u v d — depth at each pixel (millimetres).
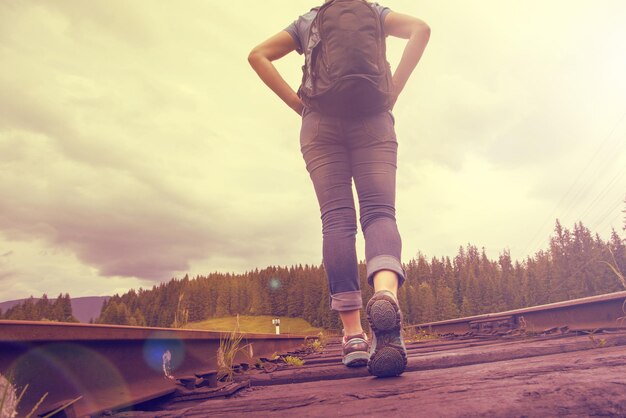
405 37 1896
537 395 904
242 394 1715
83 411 1315
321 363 3480
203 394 1781
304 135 1873
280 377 2119
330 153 1816
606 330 3449
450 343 4535
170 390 1794
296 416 999
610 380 962
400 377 1494
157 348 1950
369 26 1654
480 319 7645
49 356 1260
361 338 1787
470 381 1197
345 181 1834
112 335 1523
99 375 1492
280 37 1942
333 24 1651
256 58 1921
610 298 3492
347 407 1033
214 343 2748
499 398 915
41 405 1190
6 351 1109
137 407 1655
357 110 1711
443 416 827
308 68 1776
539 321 5227
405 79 1854
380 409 955
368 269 1619
